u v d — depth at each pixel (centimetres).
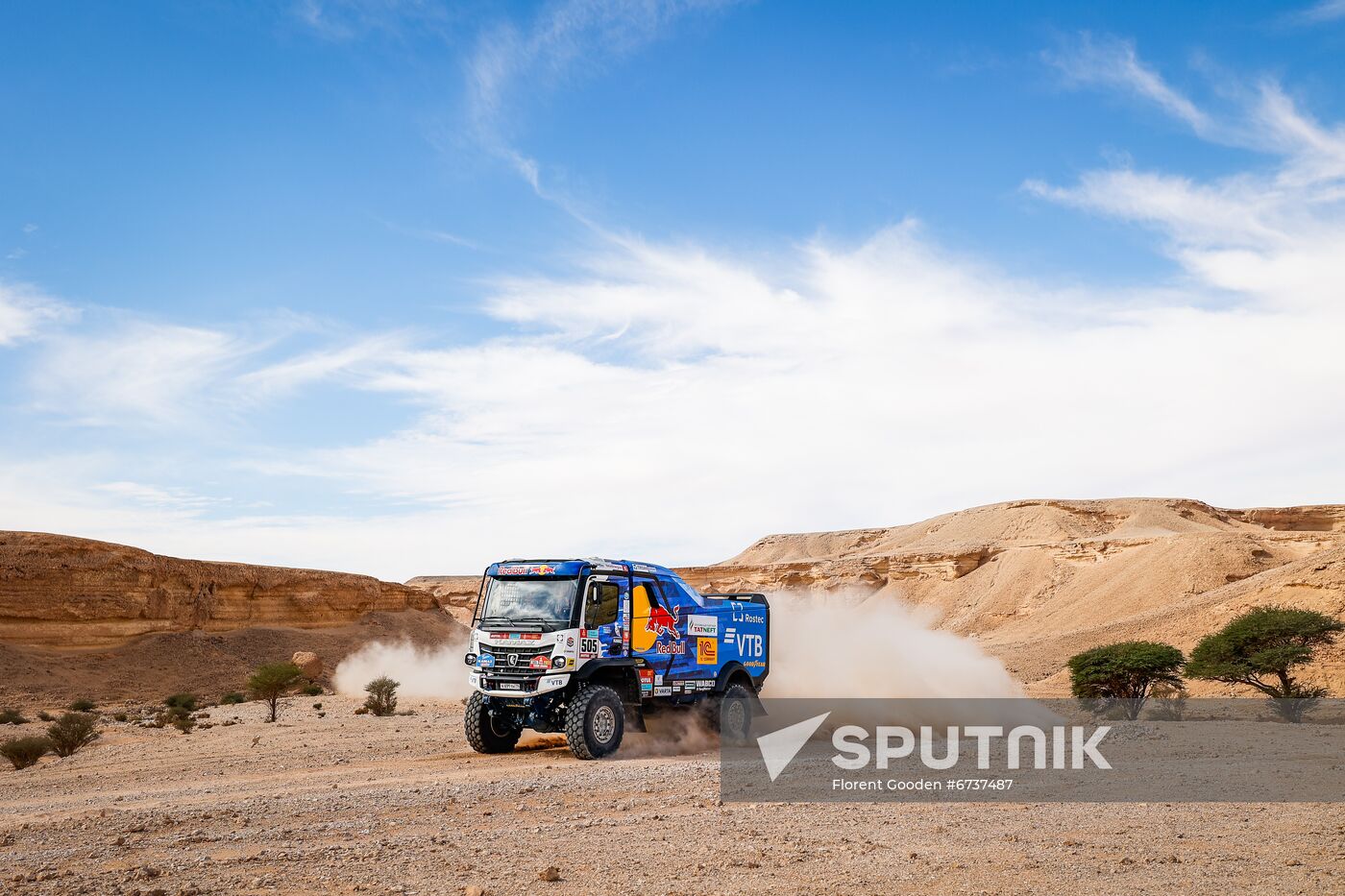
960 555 14875
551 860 910
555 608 1784
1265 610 4019
